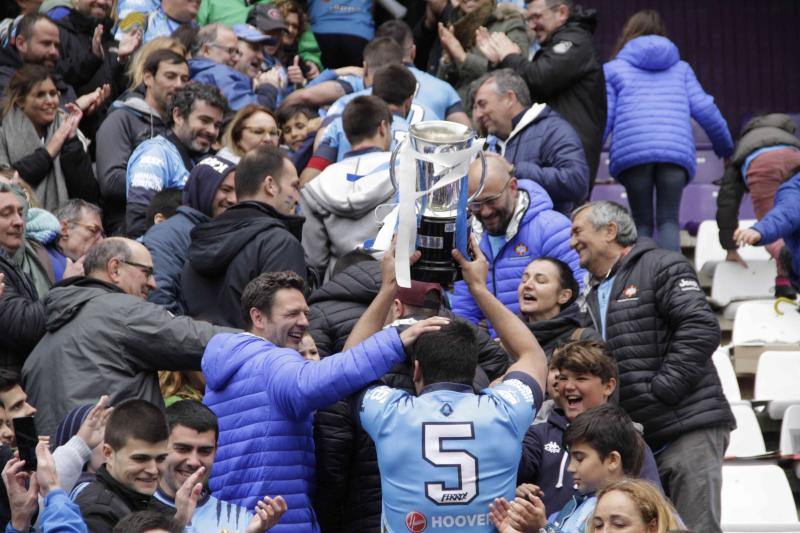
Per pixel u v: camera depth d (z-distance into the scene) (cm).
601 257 2150
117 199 2652
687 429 2067
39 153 2591
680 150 3064
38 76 2634
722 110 4612
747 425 2531
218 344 1738
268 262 1995
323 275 2327
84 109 2783
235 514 1672
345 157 2327
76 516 1463
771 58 4606
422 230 1589
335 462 1748
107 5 3064
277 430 1686
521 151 2627
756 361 2758
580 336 1998
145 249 2025
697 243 3359
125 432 1585
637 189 3098
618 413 1653
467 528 1520
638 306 2106
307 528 1697
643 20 3200
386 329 1588
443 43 3109
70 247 2358
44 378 1933
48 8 3042
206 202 2245
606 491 1452
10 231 2172
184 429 1658
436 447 1518
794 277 2825
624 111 3105
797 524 2222
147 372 1934
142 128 2698
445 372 1548
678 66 3141
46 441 1549
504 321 1614
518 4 3484
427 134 1584
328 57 3600
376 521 1748
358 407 1585
